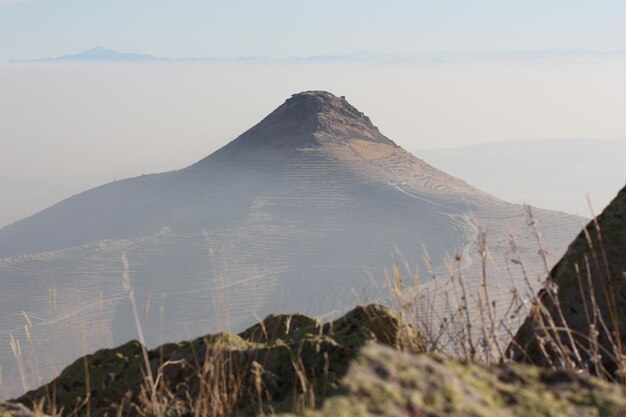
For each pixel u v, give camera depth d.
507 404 5.30
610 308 9.25
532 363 9.51
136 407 9.48
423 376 5.17
